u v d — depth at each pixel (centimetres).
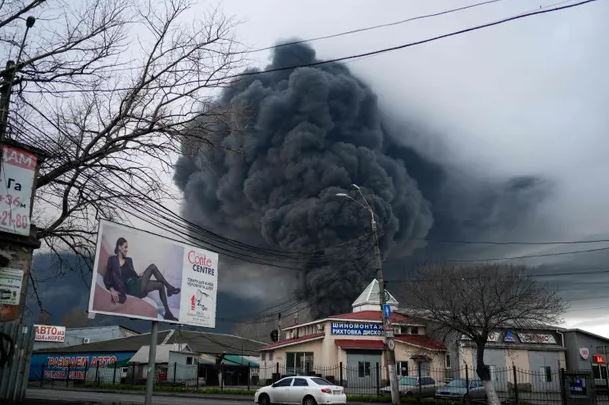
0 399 1157
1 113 1179
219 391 3362
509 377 3969
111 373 4972
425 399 2542
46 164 1473
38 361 5631
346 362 4041
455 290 2555
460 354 3925
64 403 1456
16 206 1131
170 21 1591
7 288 1117
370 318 4325
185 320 1412
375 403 2534
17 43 1309
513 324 2522
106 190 1525
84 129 1509
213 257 1546
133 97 1526
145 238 1323
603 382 4191
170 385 3997
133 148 1521
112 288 1214
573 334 4250
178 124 1561
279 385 2273
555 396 3381
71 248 1547
